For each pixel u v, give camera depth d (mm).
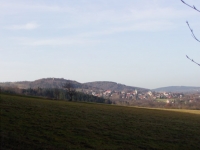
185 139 38094
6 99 61531
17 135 28781
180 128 47281
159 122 53062
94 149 28281
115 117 54000
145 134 39125
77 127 38375
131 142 33406
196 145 35062
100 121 46219
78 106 70250
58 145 27844
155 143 34188
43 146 26531
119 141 33250
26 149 24719
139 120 53219
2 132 28922
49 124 37594
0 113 39844
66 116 47125
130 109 83562
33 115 42938
